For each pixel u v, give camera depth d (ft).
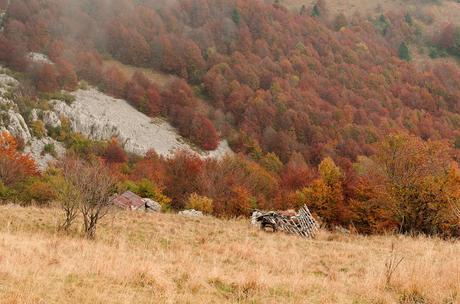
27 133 303.48
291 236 74.38
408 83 517.14
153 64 535.19
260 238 70.03
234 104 458.09
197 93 494.18
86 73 440.45
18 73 391.24
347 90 493.36
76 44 510.17
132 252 47.85
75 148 310.45
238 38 585.22
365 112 442.09
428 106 487.20
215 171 233.96
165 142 374.22
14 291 26.13
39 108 337.72
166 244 59.57
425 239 74.43
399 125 415.03
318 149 374.43
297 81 497.87
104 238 59.21
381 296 31.45
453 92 511.81
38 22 488.85
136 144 348.38
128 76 501.56
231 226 79.97
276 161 358.02
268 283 33.99
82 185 61.21
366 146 375.04
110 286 29.84
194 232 70.79
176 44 544.62
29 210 78.64
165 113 426.51
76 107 363.15
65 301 25.95
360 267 47.24
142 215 85.56
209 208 159.74
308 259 52.90
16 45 427.33
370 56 581.12
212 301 29.40
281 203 193.06
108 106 396.37
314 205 148.77
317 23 631.56
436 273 37.04
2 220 66.18
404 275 35.76
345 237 79.41
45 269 32.63
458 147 396.98
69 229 62.80
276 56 565.94
